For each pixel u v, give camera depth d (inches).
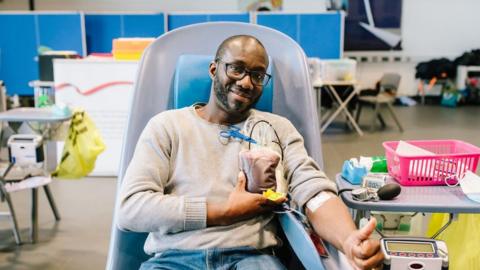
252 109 67.6
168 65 79.4
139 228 55.6
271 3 358.0
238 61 59.5
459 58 360.2
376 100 254.2
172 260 56.1
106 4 356.8
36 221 115.6
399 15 359.9
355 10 358.6
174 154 60.7
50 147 163.3
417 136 238.8
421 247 57.8
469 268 68.2
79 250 111.9
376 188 64.1
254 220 58.6
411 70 371.9
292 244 56.4
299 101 76.4
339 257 51.7
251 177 57.9
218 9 359.9
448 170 66.5
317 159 71.1
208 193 58.5
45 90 175.6
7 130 143.2
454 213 61.3
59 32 296.2
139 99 75.1
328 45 291.4
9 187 110.0
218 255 55.6
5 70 298.8
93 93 165.3
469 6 360.8
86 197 148.9
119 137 168.6
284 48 80.7
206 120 62.8
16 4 351.6
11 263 105.0
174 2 358.6
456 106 348.8
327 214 55.6
